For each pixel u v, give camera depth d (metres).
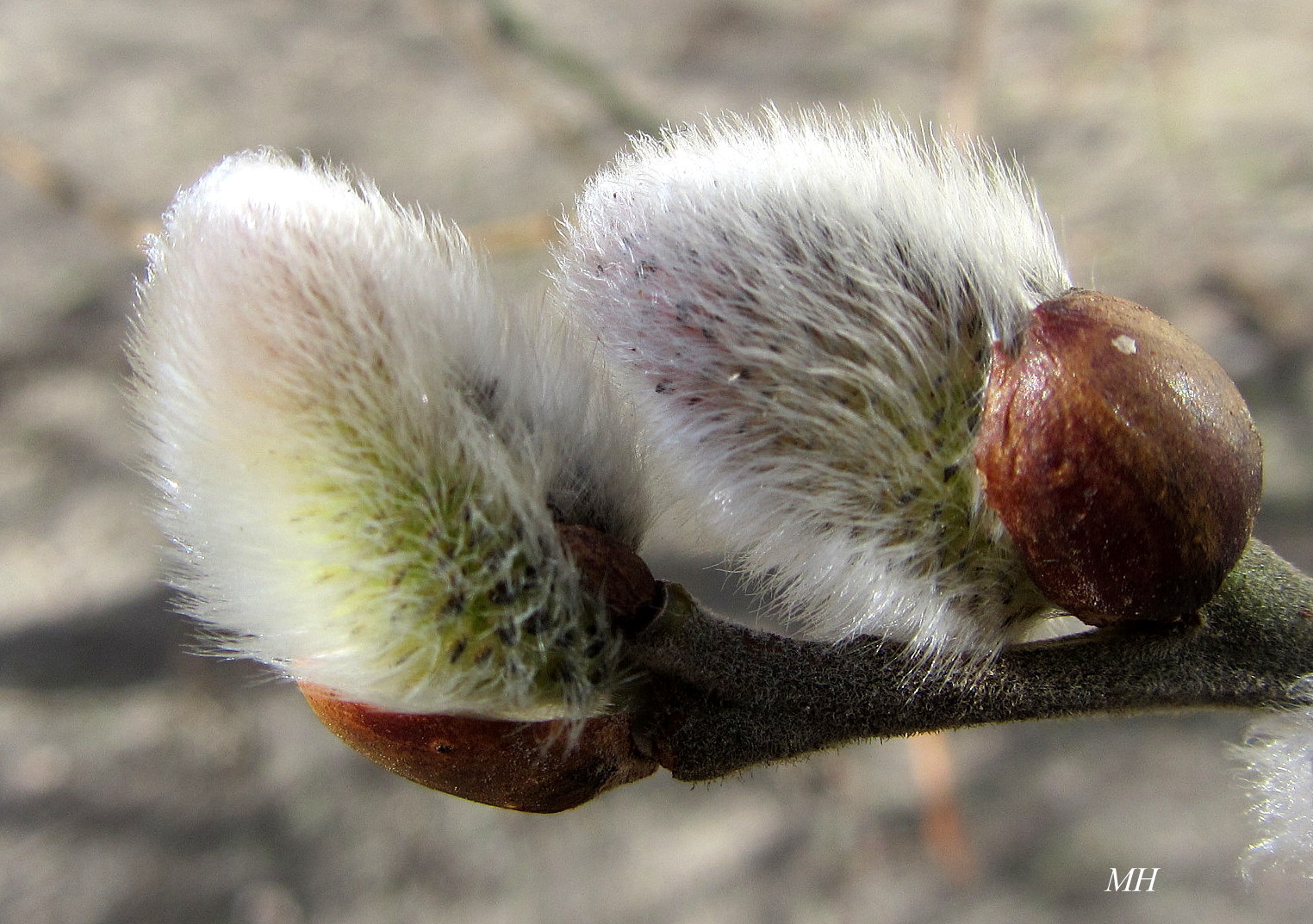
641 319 0.06
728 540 0.06
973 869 0.16
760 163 0.06
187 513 0.06
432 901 0.16
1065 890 0.15
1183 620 0.06
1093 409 0.06
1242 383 0.20
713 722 0.06
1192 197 0.23
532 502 0.06
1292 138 0.23
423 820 0.16
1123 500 0.06
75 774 0.17
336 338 0.06
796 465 0.06
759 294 0.06
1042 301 0.06
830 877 0.16
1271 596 0.06
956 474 0.06
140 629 0.18
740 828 0.16
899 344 0.06
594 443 0.06
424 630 0.06
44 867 0.16
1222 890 0.15
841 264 0.06
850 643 0.06
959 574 0.06
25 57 0.27
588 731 0.06
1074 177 0.24
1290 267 0.21
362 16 0.29
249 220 0.06
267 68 0.27
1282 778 0.06
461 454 0.06
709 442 0.06
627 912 0.16
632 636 0.06
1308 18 0.26
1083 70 0.26
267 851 0.16
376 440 0.06
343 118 0.26
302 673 0.06
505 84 0.27
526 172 0.24
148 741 0.17
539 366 0.06
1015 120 0.25
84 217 0.24
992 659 0.06
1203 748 0.17
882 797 0.17
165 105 0.26
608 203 0.06
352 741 0.06
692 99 0.26
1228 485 0.06
